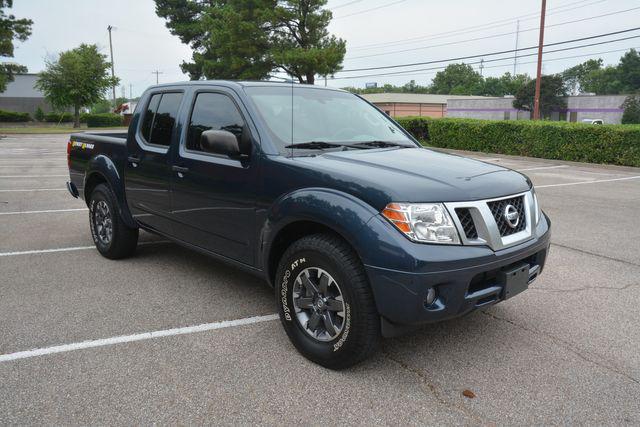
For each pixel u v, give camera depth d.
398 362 3.42
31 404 2.90
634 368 3.37
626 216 8.17
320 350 3.30
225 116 4.09
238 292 4.68
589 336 3.83
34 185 11.53
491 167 3.78
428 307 2.96
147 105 5.06
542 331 3.91
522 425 2.77
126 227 5.44
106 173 5.36
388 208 2.97
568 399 3.01
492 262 3.08
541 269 3.67
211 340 3.72
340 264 3.09
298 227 3.53
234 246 3.98
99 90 52.34
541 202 9.45
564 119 55.41
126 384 3.12
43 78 50.44
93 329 3.88
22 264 5.49
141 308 4.29
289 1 37.66
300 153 3.69
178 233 4.59
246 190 3.75
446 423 2.77
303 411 2.87
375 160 3.58
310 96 4.43
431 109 76.00
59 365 3.34
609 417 2.84
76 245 6.30
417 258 2.86
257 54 40.00
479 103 61.84
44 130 43.72
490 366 3.37
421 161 3.67
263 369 3.31
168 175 4.54
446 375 3.26
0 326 3.92
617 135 16.02
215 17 45.75
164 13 52.69
